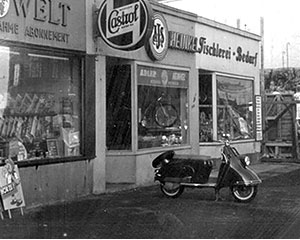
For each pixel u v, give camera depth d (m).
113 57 11.49
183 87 14.25
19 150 9.41
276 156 19.02
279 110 19.70
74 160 10.24
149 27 10.09
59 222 7.98
